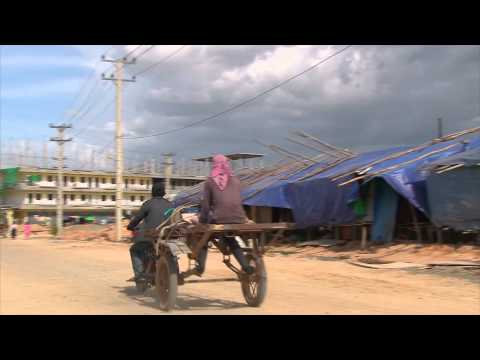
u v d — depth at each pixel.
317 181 21.75
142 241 9.25
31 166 78.88
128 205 85.19
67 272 14.16
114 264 16.70
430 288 10.39
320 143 25.56
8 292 10.21
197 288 10.39
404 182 17.91
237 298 9.20
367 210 19.81
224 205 7.69
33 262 17.70
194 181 73.88
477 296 9.39
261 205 24.36
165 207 9.12
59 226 50.97
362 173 19.31
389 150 22.92
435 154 18.83
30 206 76.62
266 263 16.28
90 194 83.00
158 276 8.23
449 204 16.47
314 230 23.77
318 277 12.38
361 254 17.70
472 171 15.92
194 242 8.09
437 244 16.92
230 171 7.94
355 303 8.62
